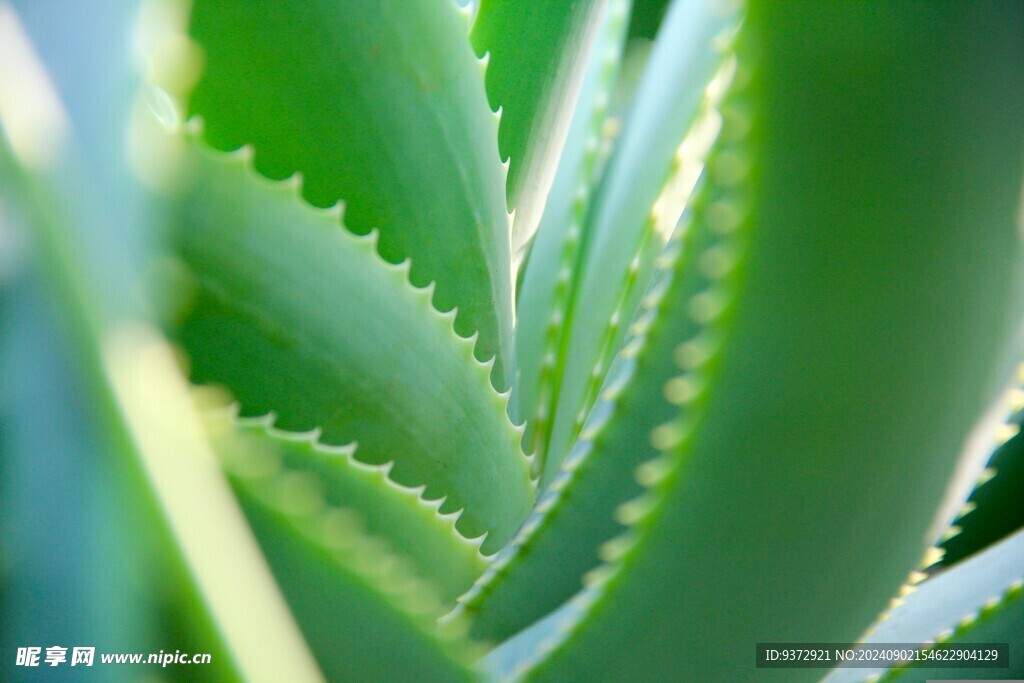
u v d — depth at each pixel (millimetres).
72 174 514
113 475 519
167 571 527
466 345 687
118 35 528
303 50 658
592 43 801
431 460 685
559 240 812
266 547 571
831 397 570
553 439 766
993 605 676
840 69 547
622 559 586
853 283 562
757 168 554
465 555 669
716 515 582
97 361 513
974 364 577
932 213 558
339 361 659
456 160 696
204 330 638
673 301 607
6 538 525
